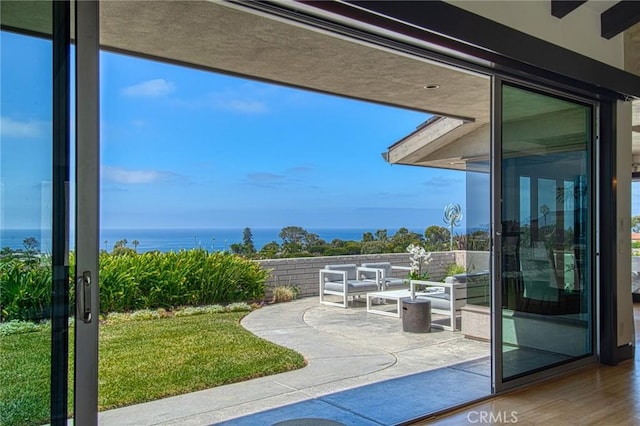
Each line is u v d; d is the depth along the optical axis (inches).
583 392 151.7
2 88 81.4
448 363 189.2
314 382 168.4
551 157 171.0
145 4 124.3
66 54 86.7
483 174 283.6
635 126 261.4
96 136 89.3
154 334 251.0
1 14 81.5
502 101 155.2
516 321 158.2
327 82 193.5
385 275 370.3
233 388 164.2
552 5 159.9
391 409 140.6
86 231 87.9
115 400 153.0
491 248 153.6
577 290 180.9
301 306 341.1
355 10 111.7
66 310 85.8
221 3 107.5
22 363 83.3
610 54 183.8
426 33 123.9
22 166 82.7
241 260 364.5
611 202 185.0
